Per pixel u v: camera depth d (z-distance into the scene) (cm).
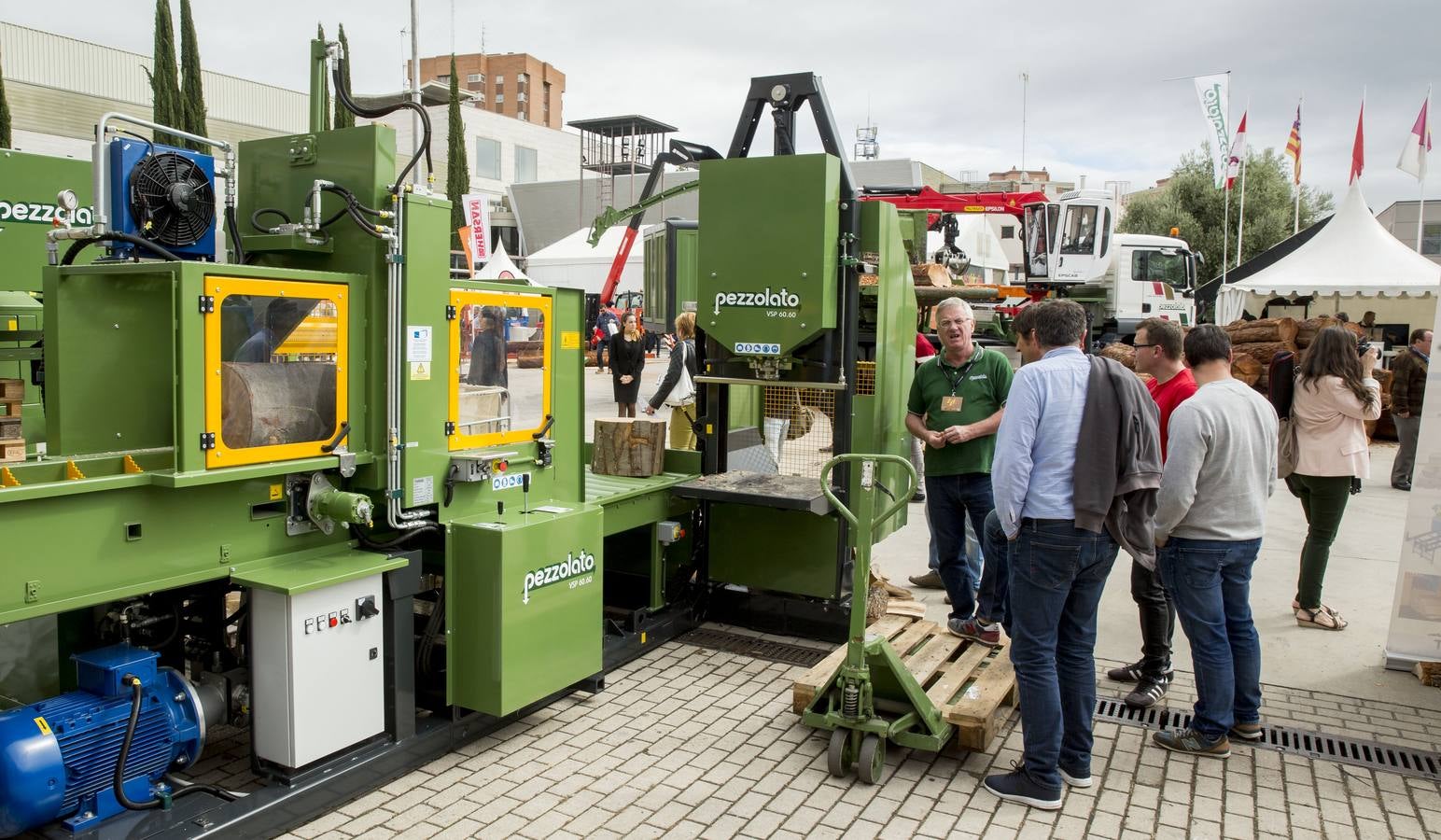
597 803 362
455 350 404
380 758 369
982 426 489
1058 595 360
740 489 515
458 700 402
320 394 361
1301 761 409
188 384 313
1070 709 379
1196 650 409
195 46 2358
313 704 341
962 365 509
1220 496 397
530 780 380
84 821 306
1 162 576
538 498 461
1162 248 2000
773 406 592
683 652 537
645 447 553
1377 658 530
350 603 354
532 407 454
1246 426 396
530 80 8000
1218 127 2381
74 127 2398
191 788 338
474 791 370
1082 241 1906
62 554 290
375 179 374
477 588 392
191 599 378
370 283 376
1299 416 566
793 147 551
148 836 301
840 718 385
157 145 350
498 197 4147
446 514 404
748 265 518
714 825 348
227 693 364
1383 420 1373
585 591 441
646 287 1195
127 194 337
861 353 569
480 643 393
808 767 396
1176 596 412
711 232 526
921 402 523
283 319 345
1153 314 2005
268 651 338
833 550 538
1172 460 391
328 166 390
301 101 2994
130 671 320
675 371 784
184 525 325
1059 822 354
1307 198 3388
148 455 320
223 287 321
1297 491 584
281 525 359
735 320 524
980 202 1945
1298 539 805
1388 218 3209
